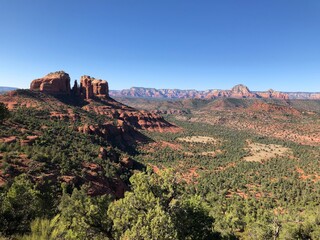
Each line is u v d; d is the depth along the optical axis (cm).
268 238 4362
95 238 1327
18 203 1467
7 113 3872
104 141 11594
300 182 10312
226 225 5594
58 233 916
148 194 1380
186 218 1466
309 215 4462
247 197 9162
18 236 947
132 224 1267
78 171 5994
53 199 2892
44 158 5606
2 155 5172
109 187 6438
